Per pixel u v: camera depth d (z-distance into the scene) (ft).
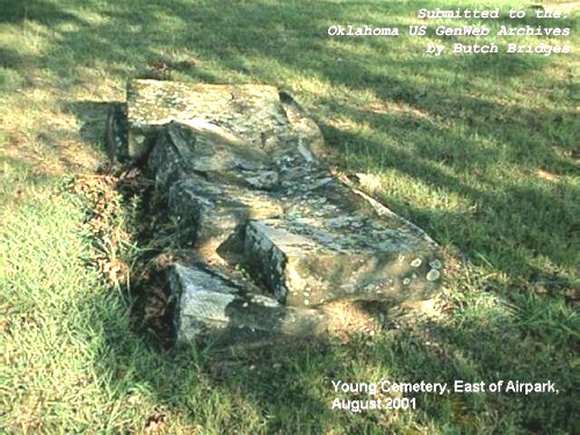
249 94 23.82
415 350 15.06
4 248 17.10
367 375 14.30
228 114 22.58
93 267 16.76
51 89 28.50
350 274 15.31
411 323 15.83
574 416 13.51
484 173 22.17
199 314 14.76
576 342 15.31
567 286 17.08
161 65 31.40
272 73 30.76
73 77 29.81
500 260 17.81
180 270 15.61
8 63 31.04
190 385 13.83
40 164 22.08
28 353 14.25
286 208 17.56
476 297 16.47
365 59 33.01
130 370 13.98
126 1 42.75
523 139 24.44
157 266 16.35
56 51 32.91
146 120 21.77
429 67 31.99
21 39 34.27
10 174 21.04
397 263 15.57
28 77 29.58
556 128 25.53
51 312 15.37
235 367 14.56
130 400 13.51
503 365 14.67
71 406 13.33
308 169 19.88
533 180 21.75
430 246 16.03
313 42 35.45
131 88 23.57
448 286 16.90
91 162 22.50
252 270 16.08
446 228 18.89
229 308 14.87
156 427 13.05
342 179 21.39
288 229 16.35
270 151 20.89
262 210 17.26
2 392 13.53
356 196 18.15
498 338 15.44
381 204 19.39
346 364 14.52
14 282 16.01
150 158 20.95
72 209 19.07
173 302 15.35
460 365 14.55
